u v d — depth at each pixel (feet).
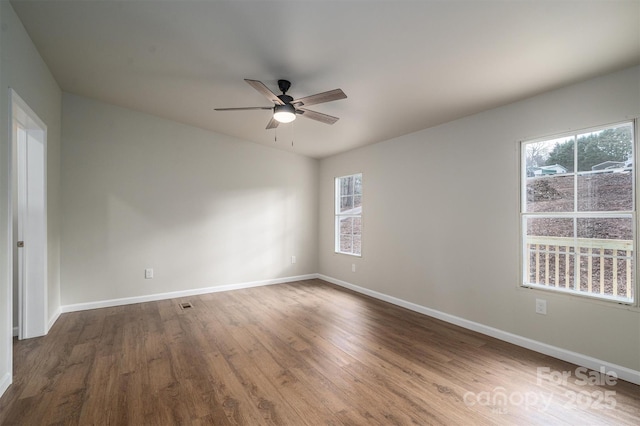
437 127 12.64
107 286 13.88
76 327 11.37
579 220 8.82
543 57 7.59
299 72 9.50
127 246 14.30
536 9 5.98
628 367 7.76
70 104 13.15
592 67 7.88
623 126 8.06
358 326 11.59
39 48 9.53
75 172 13.25
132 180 14.43
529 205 9.87
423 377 7.98
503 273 10.34
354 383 7.71
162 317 12.51
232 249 16.94
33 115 9.30
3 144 7.15
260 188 17.85
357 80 9.60
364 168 16.46
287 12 6.91
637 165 7.70
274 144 17.71
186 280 15.66
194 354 9.26
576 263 8.85
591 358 8.36
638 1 5.57
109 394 7.20
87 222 13.50
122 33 8.55
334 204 18.70
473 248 11.25
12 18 7.61
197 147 15.96
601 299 8.22
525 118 9.81
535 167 9.75
